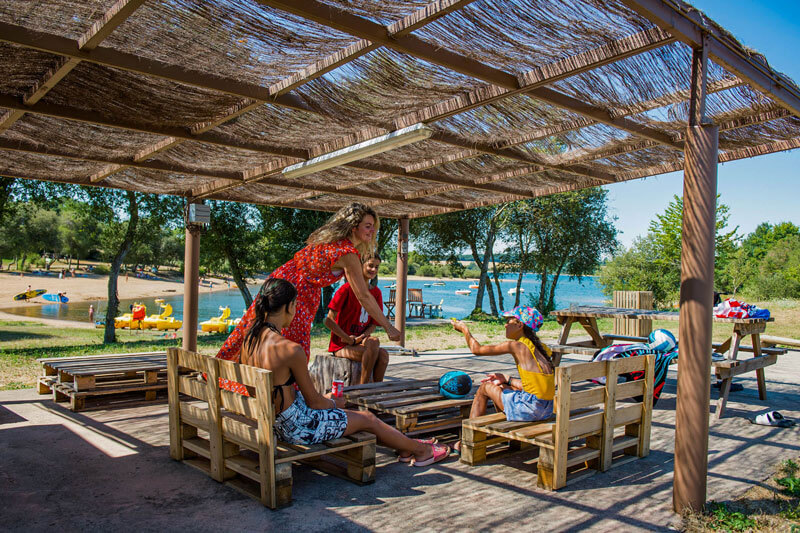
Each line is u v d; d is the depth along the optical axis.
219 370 3.56
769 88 4.00
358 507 3.28
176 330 20.06
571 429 3.70
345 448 3.57
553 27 3.32
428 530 2.97
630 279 28.84
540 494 3.54
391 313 25.59
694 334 3.24
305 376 3.39
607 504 3.39
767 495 3.60
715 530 3.03
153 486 3.56
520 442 4.51
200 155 5.96
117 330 19.50
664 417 5.82
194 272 7.84
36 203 14.31
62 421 5.21
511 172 6.96
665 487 3.72
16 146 5.21
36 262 59.12
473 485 3.70
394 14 3.10
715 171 3.30
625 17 3.22
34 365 8.91
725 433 5.15
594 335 7.71
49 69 3.62
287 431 3.36
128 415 5.48
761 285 33.84
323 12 2.94
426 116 4.64
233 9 3.04
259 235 19.22
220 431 3.61
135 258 49.69
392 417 5.49
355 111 4.58
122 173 6.84
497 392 4.32
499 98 4.15
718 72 4.20
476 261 25.62
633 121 4.97
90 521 3.01
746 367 6.02
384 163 6.53
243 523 3.01
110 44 3.34
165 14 3.06
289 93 4.15
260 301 3.56
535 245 25.98
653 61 3.77
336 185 7.68
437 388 5.26
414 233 24.56
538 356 4.15
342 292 5.89
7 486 3.53
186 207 7.84
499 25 3.29
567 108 4.38
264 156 6.06
